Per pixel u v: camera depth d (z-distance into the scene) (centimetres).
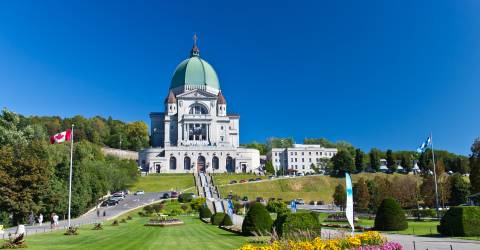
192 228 5475
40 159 7306
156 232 4906
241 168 18300
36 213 7062
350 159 16250
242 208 9625
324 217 7450
